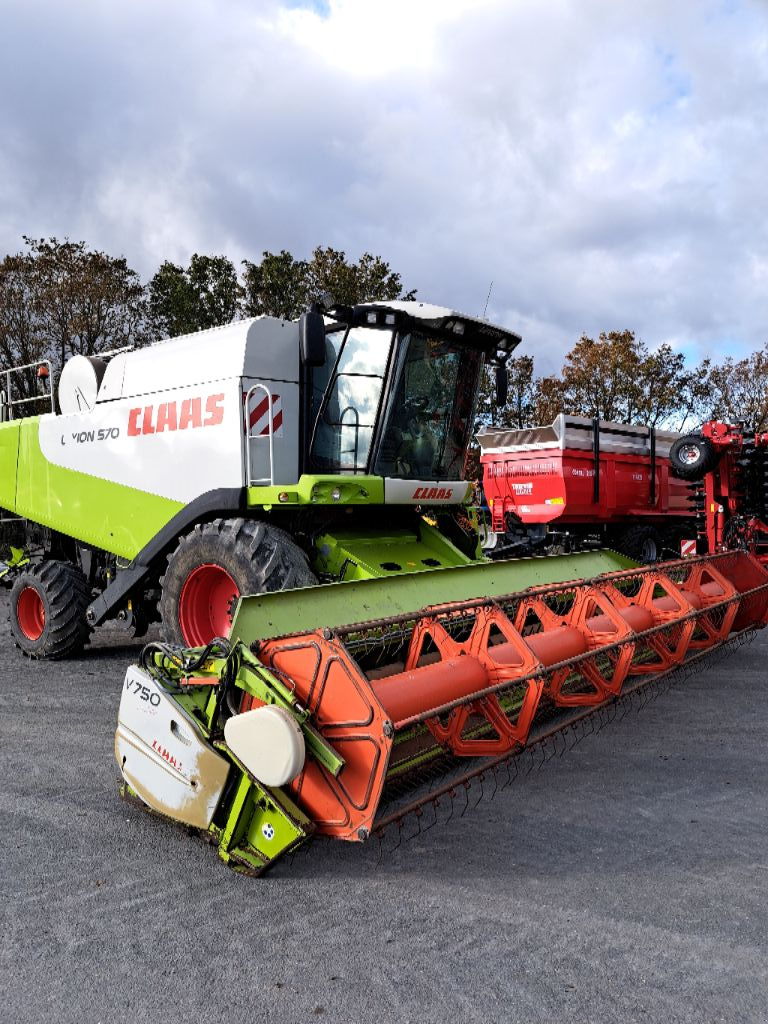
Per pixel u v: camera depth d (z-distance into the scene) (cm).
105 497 687
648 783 423
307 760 307
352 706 296
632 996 242
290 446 603
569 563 613
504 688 369
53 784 428
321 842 355
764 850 342
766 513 1031
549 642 436
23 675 674
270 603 363
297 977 254
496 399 702
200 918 290
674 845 348
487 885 313
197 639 567
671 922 284
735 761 455
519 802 398
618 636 469
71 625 718
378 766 288
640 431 1309
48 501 755
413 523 671
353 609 408
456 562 639
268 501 543
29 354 1892
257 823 320
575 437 1171
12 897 307
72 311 1912
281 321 599
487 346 675
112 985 250
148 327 2081
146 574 625
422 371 626
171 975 255
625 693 488
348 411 603
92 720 545
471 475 1418
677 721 532
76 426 718
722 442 1010
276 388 592
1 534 934
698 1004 238
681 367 2525
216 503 567
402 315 581
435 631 387
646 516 1294
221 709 327
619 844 350
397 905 298
